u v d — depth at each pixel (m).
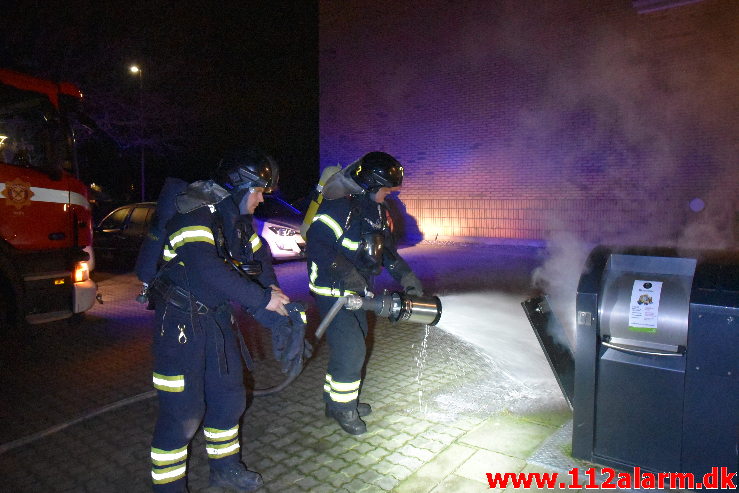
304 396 4.27
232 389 2.86
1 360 5.36
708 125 12.52
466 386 4.42
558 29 14.09
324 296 3.48
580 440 3.04
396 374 4.73
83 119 6.47
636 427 2.88
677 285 2.84
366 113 17.33
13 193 5.69
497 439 3.42
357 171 3.38
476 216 15.87
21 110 5.78
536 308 3.23
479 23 15.21
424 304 3.29
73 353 5.59
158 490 2.73
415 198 16.86
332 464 3.21
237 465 3.00
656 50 12.91
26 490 3.04
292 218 11.37
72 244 6.21
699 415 2.71
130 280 10.45
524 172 15.01
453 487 2.92
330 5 17.55
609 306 2.93
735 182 12.34
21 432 3.78
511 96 14.95
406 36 16.41
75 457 3.40
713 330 2.64
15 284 5.72
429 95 16.27
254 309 2.70
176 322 2.66
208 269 2.53
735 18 12.02
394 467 3.15
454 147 16.02
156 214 2.71
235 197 2.77
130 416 3.99
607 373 2.93
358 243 3.43
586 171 14.10
